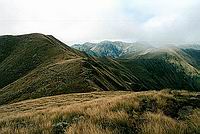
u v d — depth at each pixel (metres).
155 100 13.12
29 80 106.88
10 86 111.56
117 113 10.49
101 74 110.00
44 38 191.75
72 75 94.00
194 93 15.14
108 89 92.75
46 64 142.50
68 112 12.83
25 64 158.00
